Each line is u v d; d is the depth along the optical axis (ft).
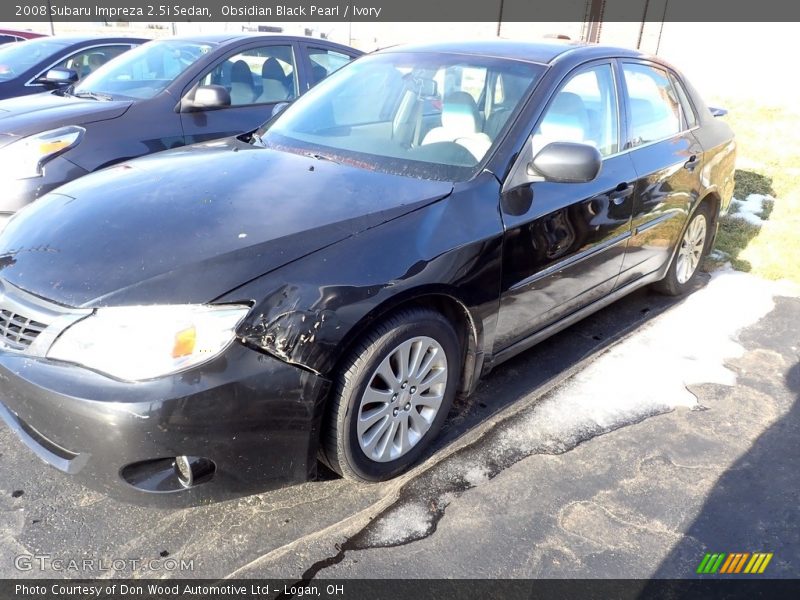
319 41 19.33
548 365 11.32
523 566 7.09
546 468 8.67
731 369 11.50
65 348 6.34
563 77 10.02
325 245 7.12
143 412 6.07
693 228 14.03
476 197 8.46
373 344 7.23
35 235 7.45
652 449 9.19
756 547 7.55
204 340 6.27
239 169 8.95
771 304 14.30
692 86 14.16
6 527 7.22
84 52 22.56
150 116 14.98
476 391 10.37
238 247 6.88
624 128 11.34
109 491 6.57
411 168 9.04
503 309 8.91
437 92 10.10
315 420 6.96
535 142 9.37
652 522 7.84
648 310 13.83
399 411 7.95
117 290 6.43
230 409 6.39
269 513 7.65
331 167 9.11
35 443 6.91
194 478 6.56
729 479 8.65
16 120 13.76
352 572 6.90
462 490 8.18
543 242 9.22
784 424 9.95
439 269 7.69
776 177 24.41
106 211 7.69
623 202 10.84
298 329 6.62
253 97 17.20
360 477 7.77
